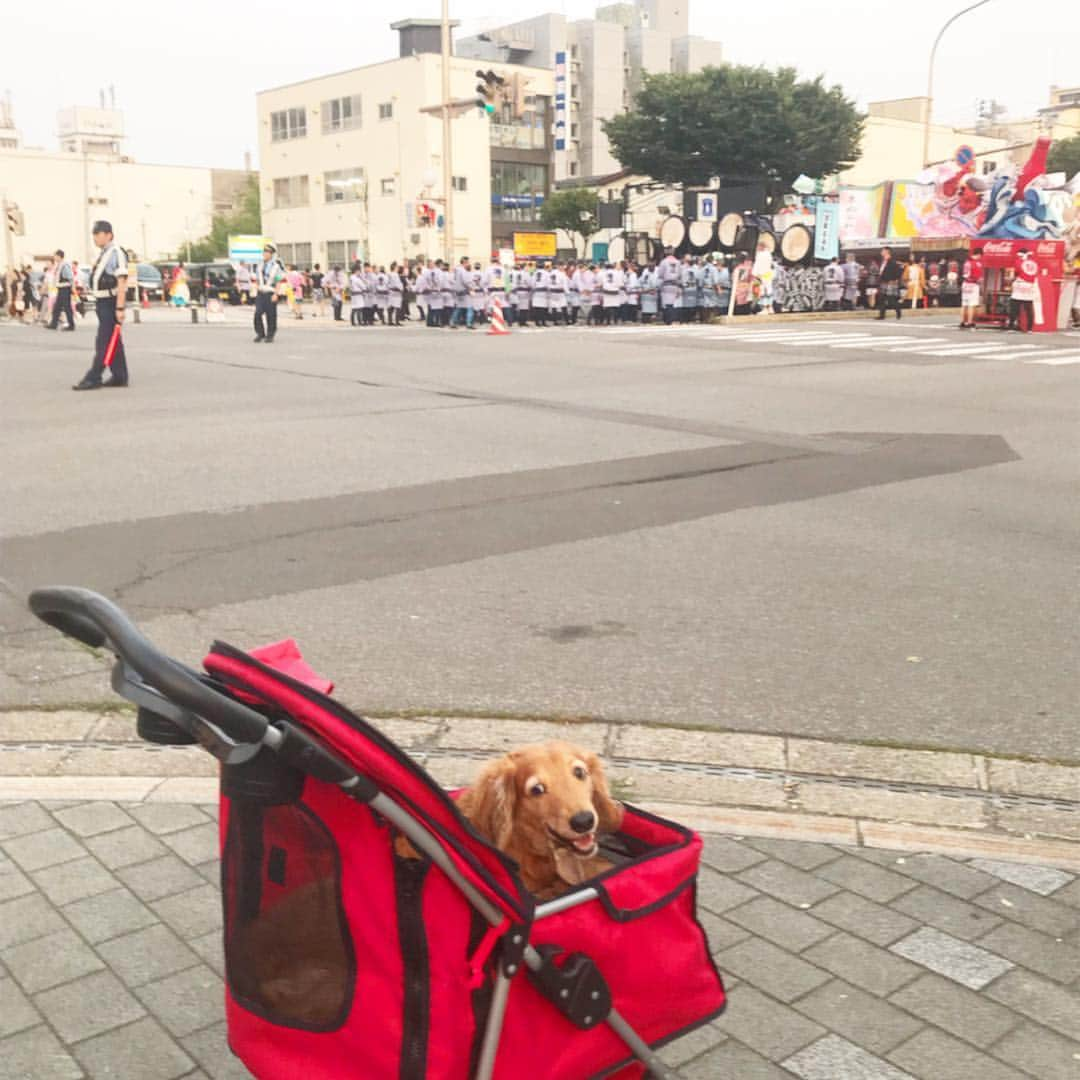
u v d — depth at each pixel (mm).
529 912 1973
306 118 71125
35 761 4352
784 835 3744
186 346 21953
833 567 6953
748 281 31859
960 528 7922
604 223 41562
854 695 4969
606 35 88688
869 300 35562
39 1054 2732
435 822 1926
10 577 6578
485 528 7785
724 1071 2660
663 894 2160
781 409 13391
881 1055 2721
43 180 86312
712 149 58250
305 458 10148
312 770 1854
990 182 38000
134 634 1828
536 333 26266
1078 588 6551
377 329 28828
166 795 4012
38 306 35312
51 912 3307
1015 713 4793
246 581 6539
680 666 5305
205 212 95938
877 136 73938
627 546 7391
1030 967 3066
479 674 5184
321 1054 2037
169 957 3107
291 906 2033
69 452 10383
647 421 12398
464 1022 1981
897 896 3396
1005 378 16656
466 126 67438
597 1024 2082
